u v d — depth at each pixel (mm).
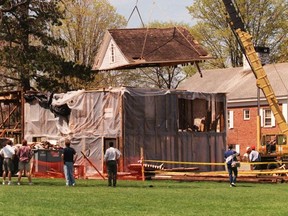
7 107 94062
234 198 43688
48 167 70375
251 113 119750
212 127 80938
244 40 76562
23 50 98125
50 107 77688
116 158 55688
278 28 134000
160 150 74875
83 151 74562
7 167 56969
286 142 78375
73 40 125375
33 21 99312
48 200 40500
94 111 74312
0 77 109062
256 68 76375
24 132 80938
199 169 78312
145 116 73938
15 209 35062
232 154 57156
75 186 55000
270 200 42375
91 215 32375
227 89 126688
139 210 35000
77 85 110750
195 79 137750
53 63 97750
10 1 97625
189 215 32812
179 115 78000
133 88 73312
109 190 50000
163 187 55000
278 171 64750
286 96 114688
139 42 82125
